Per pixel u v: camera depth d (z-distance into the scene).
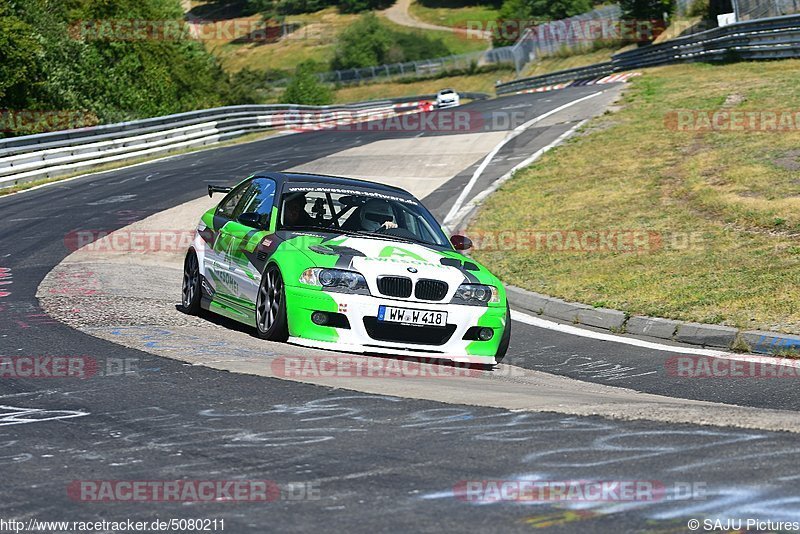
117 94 67.69
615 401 10.26
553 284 20.88
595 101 52.88
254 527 5.99
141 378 10.62
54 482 6.99
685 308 17.58
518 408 9.37
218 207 17.09
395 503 6.39
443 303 13.35
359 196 15.55
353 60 169.88
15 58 58.00
